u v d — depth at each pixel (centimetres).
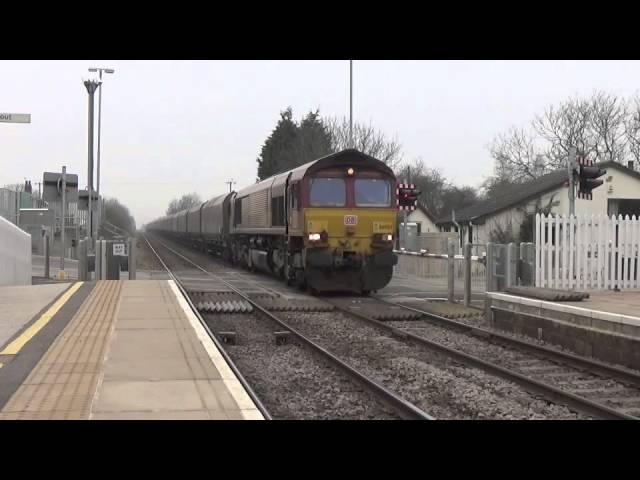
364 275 1825
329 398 778
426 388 843
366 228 1816
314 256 1775
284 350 1088
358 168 1830
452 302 1733
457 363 997
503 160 6119
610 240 1494
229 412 547
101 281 1675
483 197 7675
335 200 1811
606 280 1479
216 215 3800
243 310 1512
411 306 1653
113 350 787
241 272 2795
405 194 2577
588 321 1065
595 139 5369
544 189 4281
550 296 1253
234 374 681
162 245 6888
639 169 5191
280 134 7038
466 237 4962
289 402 762
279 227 2080
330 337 1234
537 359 1041
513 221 4422
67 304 1199
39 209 3803
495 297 1338
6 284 1720
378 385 791
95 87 2478
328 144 5778
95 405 559
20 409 546
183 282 2222
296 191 1867
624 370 899
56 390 604
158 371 682
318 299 1770
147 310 1133
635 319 960
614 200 4209
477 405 749
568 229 1474
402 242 2973
